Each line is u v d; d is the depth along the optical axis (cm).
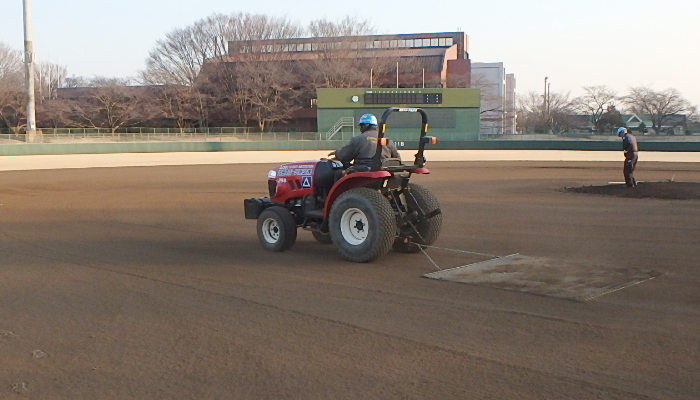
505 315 600
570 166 3266
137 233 1119
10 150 3900
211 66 7338
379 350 512
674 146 4269
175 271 802
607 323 573
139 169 3262
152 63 7444
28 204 1617
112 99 6806
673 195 1652
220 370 476
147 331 566
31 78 4550
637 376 456
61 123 6862
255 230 1150
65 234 1112
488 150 4762
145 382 455
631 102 6981
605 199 1622
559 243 986
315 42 7719
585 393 429
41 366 488
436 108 5650
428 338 539
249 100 7106
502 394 428
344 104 5741
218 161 3962
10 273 797
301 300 660
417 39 8656
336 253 910
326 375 464
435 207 881
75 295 689
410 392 433
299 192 905
